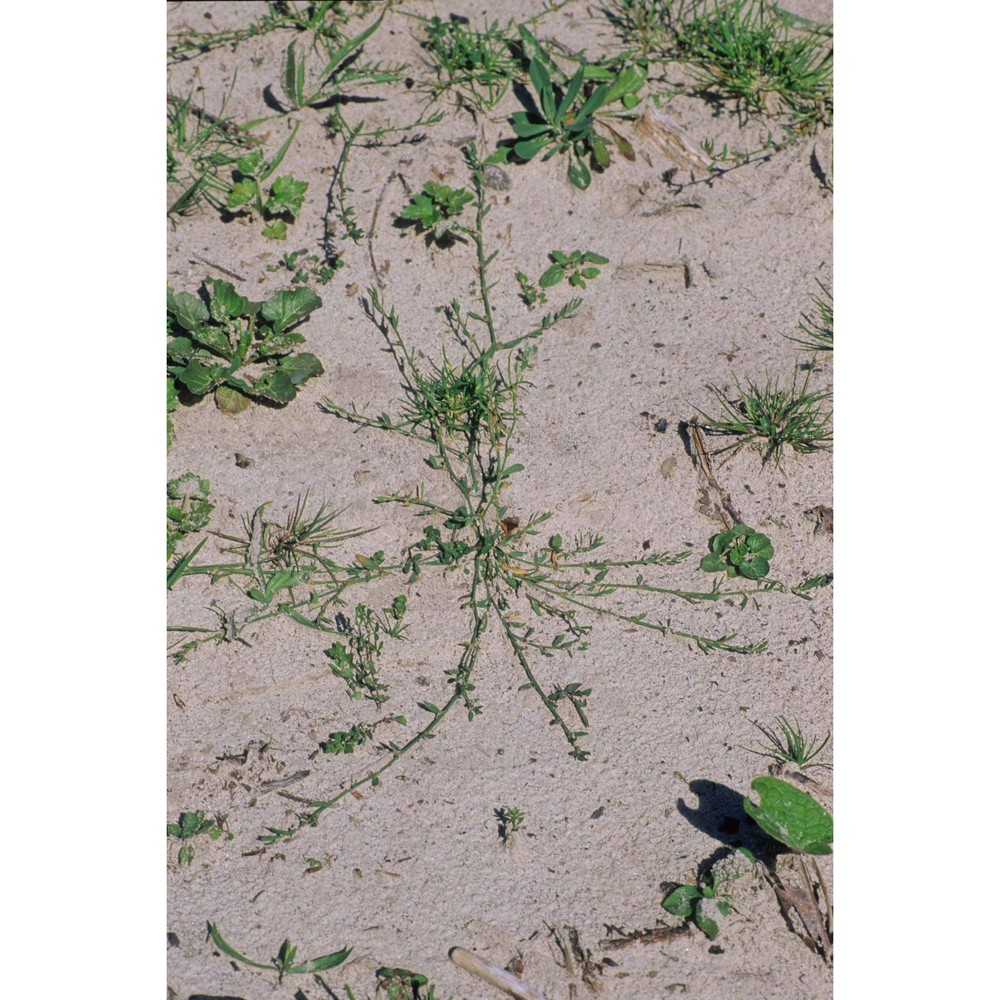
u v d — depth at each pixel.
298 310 1.37
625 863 1.19
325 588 1.28
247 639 1.26
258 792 1.21
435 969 1.16
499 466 1.32
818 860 1.18
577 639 1.26
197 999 1.14
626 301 1.40
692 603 1.28
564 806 1.20
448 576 1.29
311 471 1.33
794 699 1.24
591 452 1.33
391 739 1.23
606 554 1.29
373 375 1.37
